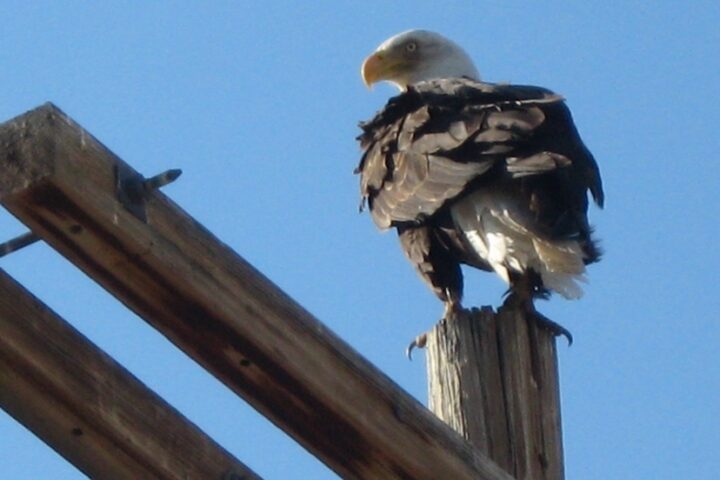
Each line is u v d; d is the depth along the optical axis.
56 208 7.47
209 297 7.89
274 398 8.29
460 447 8.73
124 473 8.19
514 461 11.52
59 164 7.37
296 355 8.16
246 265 8.05
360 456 8.54
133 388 8.16
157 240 7.71
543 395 11.91
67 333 7.97
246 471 8.50
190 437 8.34
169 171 7.67
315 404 8.31
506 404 11.80
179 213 7.83
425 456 8.60
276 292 8.15
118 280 7.78
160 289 7.84
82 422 8.01
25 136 7.38
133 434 8.11
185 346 8.07
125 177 7.63
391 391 8.52
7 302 7.81
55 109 7.42
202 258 7.88
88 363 8.01
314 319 8.26
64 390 7.93
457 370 11.92
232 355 8.12
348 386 8.34
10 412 7.95
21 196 7.39
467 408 11.76
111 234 7.59
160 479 8.23
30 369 7.85
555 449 11.72
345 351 8.35
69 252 7.66
